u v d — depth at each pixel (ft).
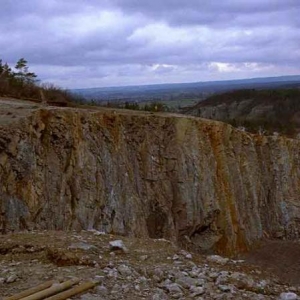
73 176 57.26
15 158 49.55
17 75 122.11
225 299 23.79
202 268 28.27
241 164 96.12
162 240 33.96
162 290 24.31
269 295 25.82
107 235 34.01
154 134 76.79
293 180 109.91
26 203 49.14
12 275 24.91
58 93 110.63
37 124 54.80
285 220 104.68
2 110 57.62
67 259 27.48
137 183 72.28
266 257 83.41
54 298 21.94
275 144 108.17
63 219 53.83
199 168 81.15
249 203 95.35
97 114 65.87
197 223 79.36
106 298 22.72
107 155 64.28
